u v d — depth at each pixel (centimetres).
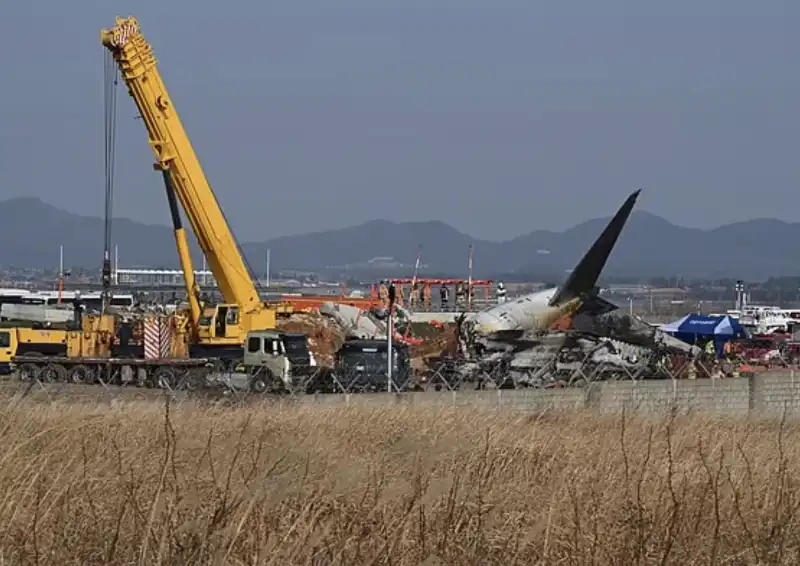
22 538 1970
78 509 2106
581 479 2669
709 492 2508
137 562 1914
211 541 1922
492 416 4353
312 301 12769
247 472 2439
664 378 9900
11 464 2314
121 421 3419
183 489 2214
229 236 10256
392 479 2436
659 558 2119
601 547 2108
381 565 1983
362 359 9119
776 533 2270
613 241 11612
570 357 10500
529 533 2080
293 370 9138
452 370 9819
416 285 16562
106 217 11594
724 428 4609
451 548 2053
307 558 1922
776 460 3225
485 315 11450
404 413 4262
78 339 9875
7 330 9631
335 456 2864
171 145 10081
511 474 2777
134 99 10088
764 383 8381
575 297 11738
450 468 2575
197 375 8969
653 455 3145
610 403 7456
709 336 14100
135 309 11769
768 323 19638
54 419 3347
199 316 10119
